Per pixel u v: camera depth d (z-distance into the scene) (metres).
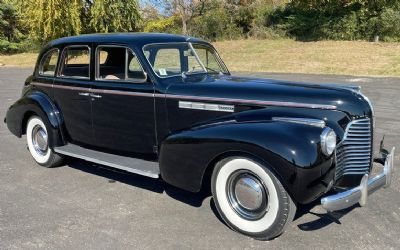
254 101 4.02
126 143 4.91
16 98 12.08
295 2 26.17
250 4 28.81
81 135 5.35
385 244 3.53
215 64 5.37
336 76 14.56
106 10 27.39
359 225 3.88
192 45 5.03
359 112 3.95
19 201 4.58
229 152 3.68
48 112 5.45
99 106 4.99
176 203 4.48
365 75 14.55
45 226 3.99
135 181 5.14
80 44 5.14
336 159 3.66
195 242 3.65
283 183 3.44
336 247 3.51
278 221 3.53
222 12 28.64
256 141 3.48
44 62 5.69
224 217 3.88
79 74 5.22
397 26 22.05
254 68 17.61
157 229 3.90
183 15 27.70
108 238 3.74
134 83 4.64
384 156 4.41
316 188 3.41
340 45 21.34
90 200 4.59
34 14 27.06
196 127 4.04
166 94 4.43
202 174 3.88
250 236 3.72
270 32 26.73
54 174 5.46
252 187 3.64
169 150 4.04
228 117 4.00
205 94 4.23
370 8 23.11
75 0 27.08
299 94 3.96
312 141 3.43
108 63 4.91
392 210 4.16
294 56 19.62
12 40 35.69
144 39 4.72
